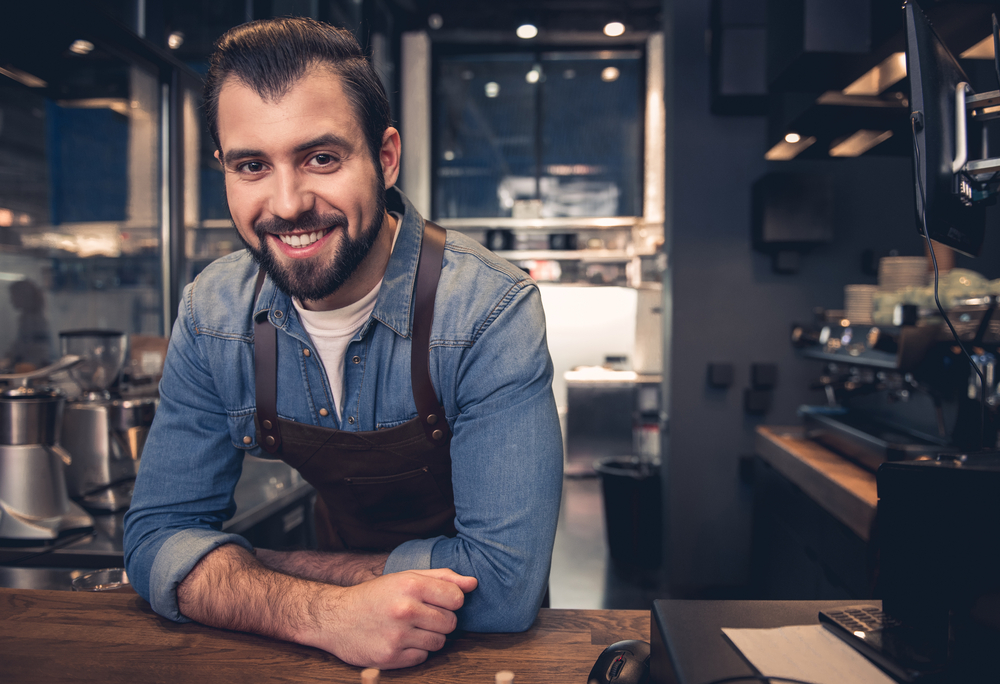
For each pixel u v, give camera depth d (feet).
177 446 3.29
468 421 2.97
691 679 1.85
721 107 10.42
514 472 2.84
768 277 10.69
